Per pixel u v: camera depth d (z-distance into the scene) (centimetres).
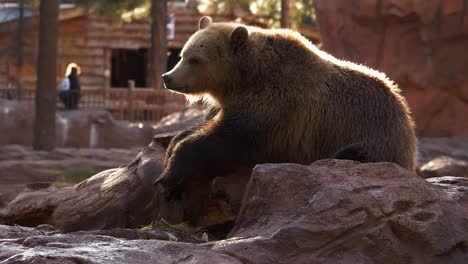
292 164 878
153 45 4397
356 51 3412
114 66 6234
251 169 1069
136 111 3934
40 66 3142
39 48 3156
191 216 1084
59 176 2520
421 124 3353
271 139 1053
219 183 1084
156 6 4394
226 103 1100
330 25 3472
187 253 750
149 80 4422
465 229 855
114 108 4028
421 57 3322
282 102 1053
